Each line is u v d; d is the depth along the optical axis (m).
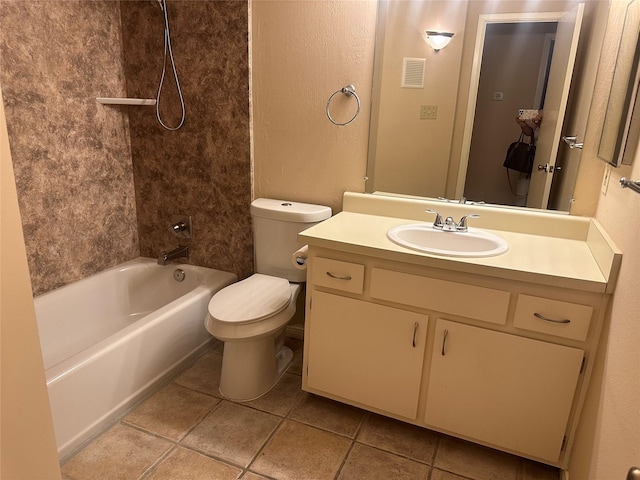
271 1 2.09
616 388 1.14
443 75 1.90
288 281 2.19
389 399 1.75
